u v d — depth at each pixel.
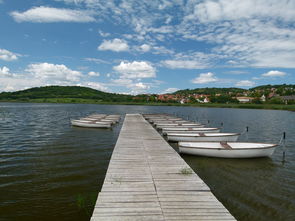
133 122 26.23
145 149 11.22
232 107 80.12
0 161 10.98
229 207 6.71
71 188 7.87
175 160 9.16
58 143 15.59
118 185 6.41
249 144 12.71
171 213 4.87
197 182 6.70
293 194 7.66
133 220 4.56
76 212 6.32
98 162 10.99
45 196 7.23
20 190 7.66
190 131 19.05
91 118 31.48
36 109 59.69
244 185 8.44
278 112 55.84
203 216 4.77
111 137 18.42
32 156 11.98
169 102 113.75
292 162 11.43
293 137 19.61
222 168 10.37
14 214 6.19
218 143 12.97
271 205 6.86
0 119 32.34
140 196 5.68
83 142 16.11
